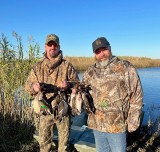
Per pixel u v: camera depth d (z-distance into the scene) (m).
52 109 1.65
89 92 1.40
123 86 1.30
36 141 2.32
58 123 1.75
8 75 2.63
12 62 2.68
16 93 2.66
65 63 1.73
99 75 1.35
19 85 2.62
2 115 2.67
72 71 1.75
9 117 2.63
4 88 2.69
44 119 1.74
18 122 2.59
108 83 1.32
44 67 1.71
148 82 7.11
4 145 2.22
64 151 1.78
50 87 1.66
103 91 1.33
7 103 2.65
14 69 2.64
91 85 1.38
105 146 1.39
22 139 2.37
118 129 1.31
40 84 1.62
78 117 2.61
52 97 1.68
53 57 1.68
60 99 1.66
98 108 1.36
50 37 1.64
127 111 1.32
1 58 2.66
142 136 2.49
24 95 2.60
